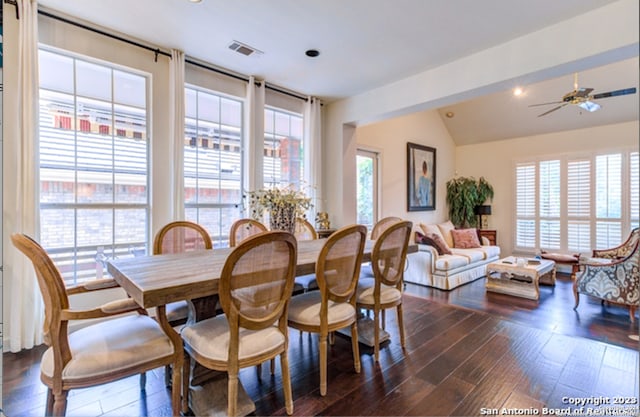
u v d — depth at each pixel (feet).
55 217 8.99
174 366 5.26
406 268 16.24
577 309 11.99
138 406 6.10
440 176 22.70
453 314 11.35
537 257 16.33
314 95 14.93
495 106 19.77
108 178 9.87
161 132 10.74
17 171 8.02
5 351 7.90
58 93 9.04
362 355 8.14
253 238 4.91
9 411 5.85
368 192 18.04
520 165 21.17
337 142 15.65
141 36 9.90
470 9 8.32
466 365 7.63
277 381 6.93
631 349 8.51
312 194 15.01
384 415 5.85
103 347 4.89
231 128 12.77
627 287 10.76
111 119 9.91
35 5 8.20
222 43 10.30
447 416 5.82
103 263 9.61
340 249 6.51
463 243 19.17
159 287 4.62
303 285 9.51
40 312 8.32
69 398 6.29
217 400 5.88
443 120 22.72
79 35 9.11
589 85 16.05
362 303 7.91
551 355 8.15
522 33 9.52
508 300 13.16
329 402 6.20
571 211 19.04
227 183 12.66
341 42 10.12
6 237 7.93
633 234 14.99
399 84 13.16
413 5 8.17
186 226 9.00
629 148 17.11
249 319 5.21
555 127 19.33
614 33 8.05
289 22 9.04
